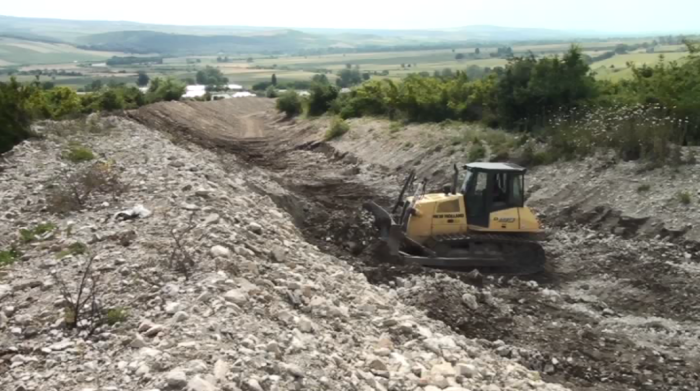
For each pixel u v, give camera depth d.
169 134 34.44
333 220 17.80
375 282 14.08
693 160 20.05
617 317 13.31
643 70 30.42
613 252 16.61
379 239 16.22
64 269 9.82
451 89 37.84
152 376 6.70
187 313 8.19
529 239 15.66
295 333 8.38
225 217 12.61
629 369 10.91
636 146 21.64
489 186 15.60
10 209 13.50
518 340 11.78
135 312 8.42
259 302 9.03
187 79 182.00
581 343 11.71
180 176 16.41
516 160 24.94
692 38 37.31
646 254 16.41
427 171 28.06
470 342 11.02
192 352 7.16
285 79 189.00
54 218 12.77
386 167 31.20
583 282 15.23
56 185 15.36
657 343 12.01
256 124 66.75
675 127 22.98
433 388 8.12
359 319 10.23
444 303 12.49
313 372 7.43
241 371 6.84
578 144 23.48
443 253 15.38
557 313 13.12
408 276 14.42
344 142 39.00
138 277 9.41
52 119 32.09
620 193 19.75
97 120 29.98
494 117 32.19
